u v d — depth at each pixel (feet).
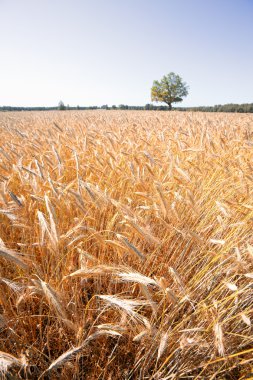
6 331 6.09
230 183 10.30
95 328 6.16
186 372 5.55
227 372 5.65
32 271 6.95
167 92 221.05
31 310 6.62
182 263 7.59
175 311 5.76
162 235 8.64
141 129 21.29
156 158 11.76
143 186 9.23
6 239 7.84
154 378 5.56
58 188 8.05
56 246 5.35
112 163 10.36
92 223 8.44
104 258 7.50
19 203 6.33
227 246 7.11
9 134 24.45
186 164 11.93
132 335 5.84
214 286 7.13
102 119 40.11
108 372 5.84
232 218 8.68
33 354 5.75
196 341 4.90
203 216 9.71
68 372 5.57
